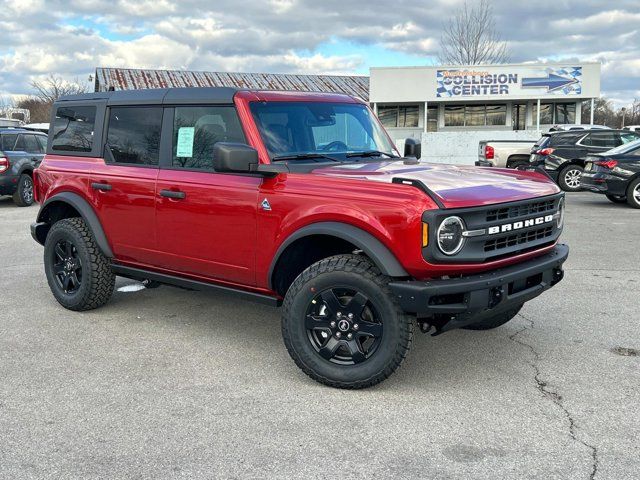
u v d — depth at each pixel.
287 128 4.68
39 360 4.60
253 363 4.54
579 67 33.12
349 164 4.66
